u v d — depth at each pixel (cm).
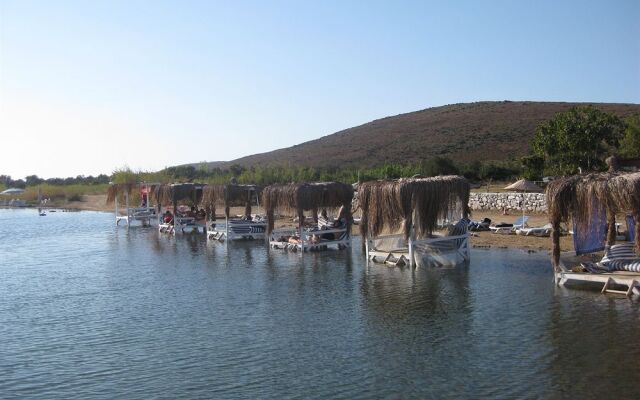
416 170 5725
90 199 7800
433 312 1445
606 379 974
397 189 2030
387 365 1079
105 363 1138
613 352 1098
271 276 2009
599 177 1530
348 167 8456
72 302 1684
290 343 1230
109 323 1436
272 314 1478
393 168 5788
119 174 6122
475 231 2920
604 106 8900
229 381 1024
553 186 1611
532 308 1435
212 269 2205
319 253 2544
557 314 1369
